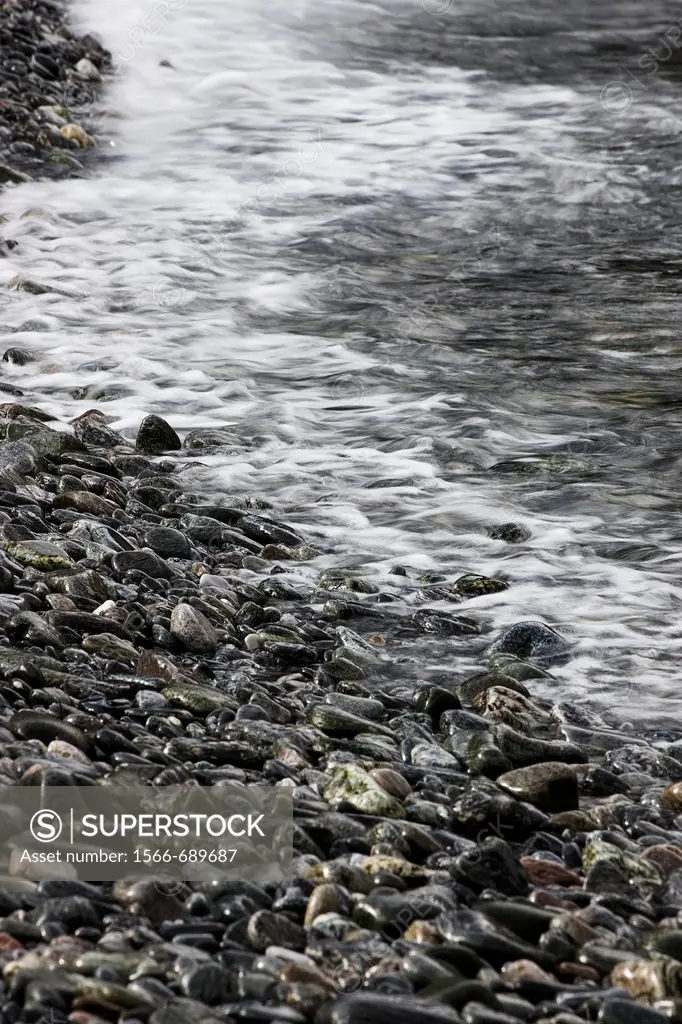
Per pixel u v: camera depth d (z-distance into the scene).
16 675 15.62
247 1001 10.38
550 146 50.59
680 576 21.95
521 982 11.10
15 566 19.12
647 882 13.34
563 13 71.94
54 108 49.94
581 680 18.67
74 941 10.78
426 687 17.31
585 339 33.69
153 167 46.75
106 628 17.73
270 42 64.06
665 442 27.58
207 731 15.58
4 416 26.67
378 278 37.88
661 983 11.19
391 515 23.98
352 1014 10.04
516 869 13.04
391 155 49.28
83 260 37.88
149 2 65.00
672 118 53.88
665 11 72.62
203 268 37.88
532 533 23.42
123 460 25.12
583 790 15.66
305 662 18.36
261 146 49.81
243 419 28.28
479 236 41.53
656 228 42.50
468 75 60.94
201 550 21.70
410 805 14.32
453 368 31.70
